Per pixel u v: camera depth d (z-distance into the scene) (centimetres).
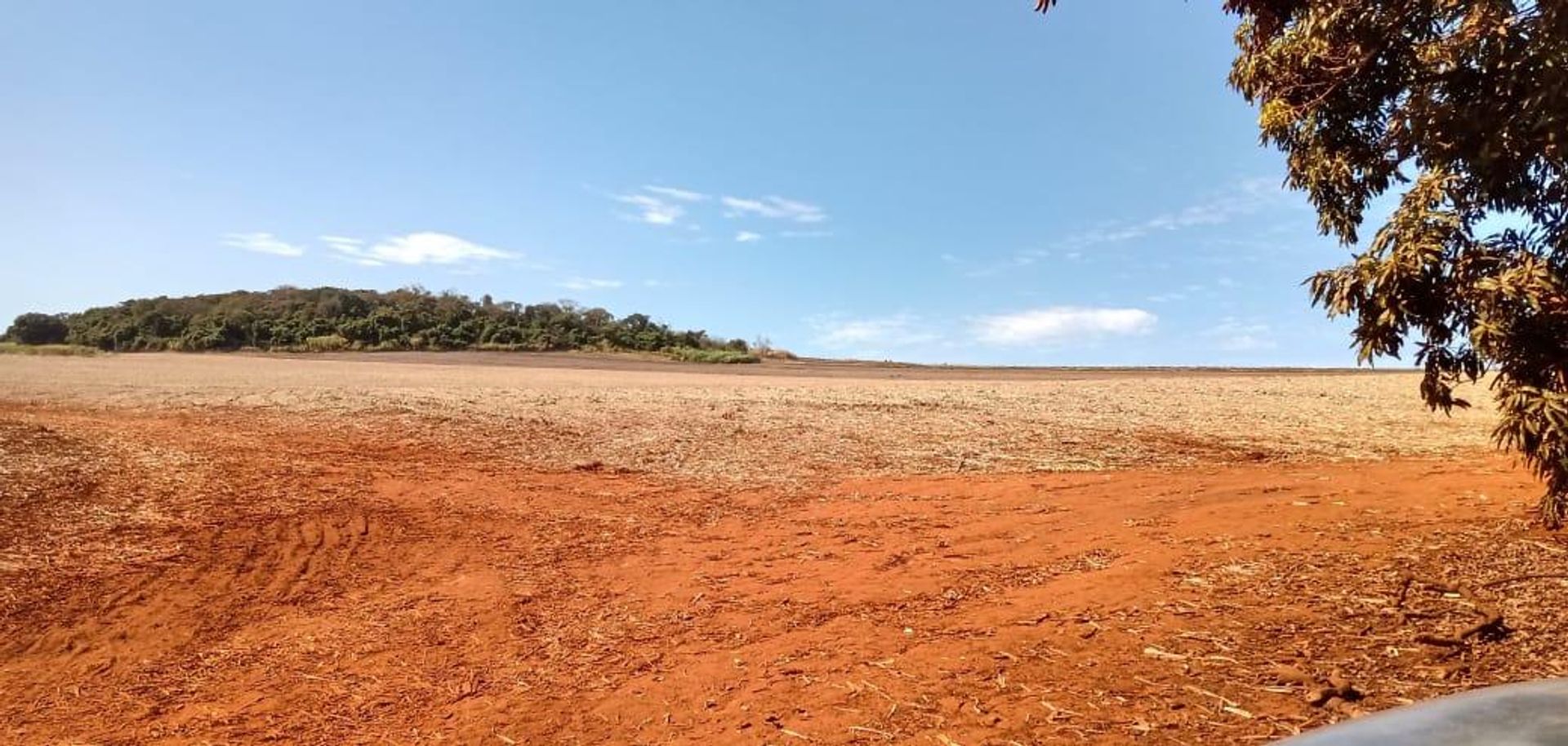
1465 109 465
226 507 995
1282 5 593
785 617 611
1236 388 2580
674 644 571
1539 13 418
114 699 515
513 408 1858
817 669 494
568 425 1658
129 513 941
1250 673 422
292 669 558
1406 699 375
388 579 767
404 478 1191
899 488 1130
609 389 2406
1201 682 417
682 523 974
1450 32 511
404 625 642
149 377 2647
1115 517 861
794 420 1744
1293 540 674
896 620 578
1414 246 462
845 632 561
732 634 582
